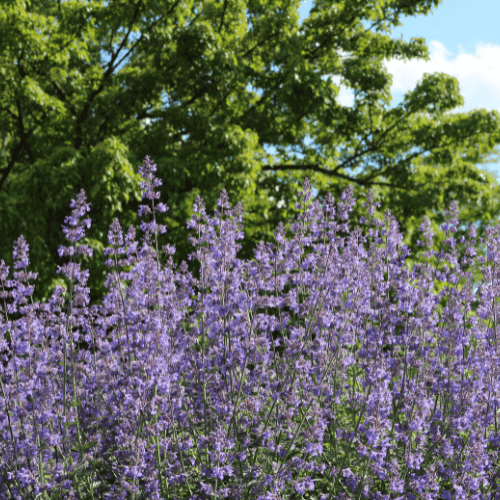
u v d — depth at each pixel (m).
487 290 3.92
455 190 16.28
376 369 3.35
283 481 3.05
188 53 11.99
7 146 15.00
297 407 3.48
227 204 4.02
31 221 10.08
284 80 14.34
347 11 15.73
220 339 3.56
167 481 3.19
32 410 3.26
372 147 17.77
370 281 4.06
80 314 3.86
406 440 3.24
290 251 3.95
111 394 3.70
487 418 3.44
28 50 11.06
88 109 12.45
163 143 11.76
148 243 3.92
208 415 3.48
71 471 3.16
